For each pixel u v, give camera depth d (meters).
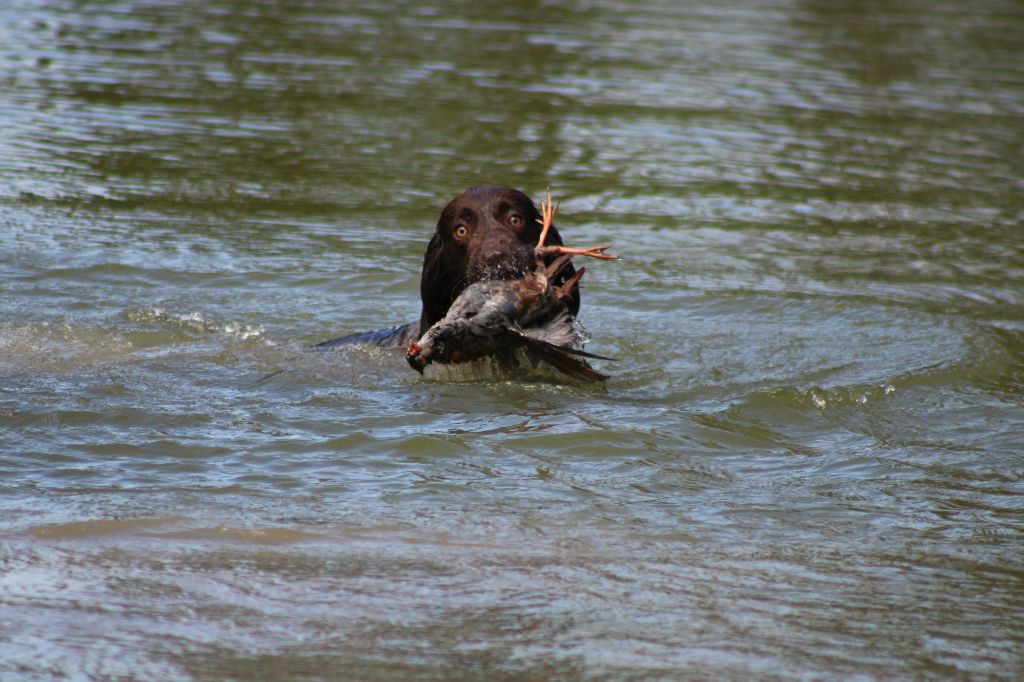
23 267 34.78
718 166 50.47
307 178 46.78
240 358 27.53
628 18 85.62
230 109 57.22
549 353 23.55
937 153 53.69
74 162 47.56
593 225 42.00
